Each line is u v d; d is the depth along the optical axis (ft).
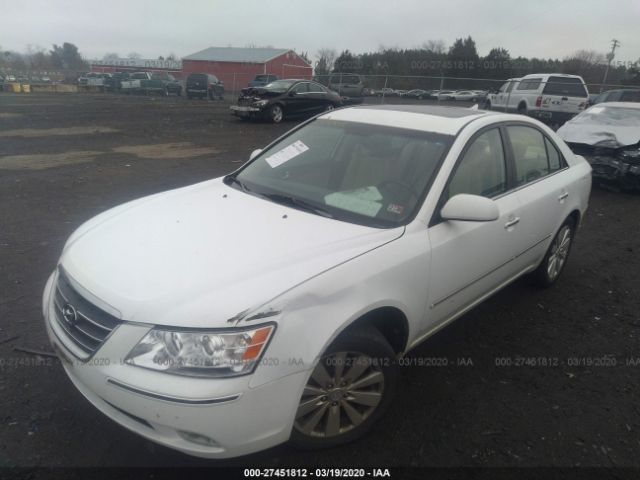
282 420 7.31
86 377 7.40
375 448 8.73
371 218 9.57
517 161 12.36
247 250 8.27
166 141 42.47
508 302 14.48
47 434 8.67
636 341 12.63
